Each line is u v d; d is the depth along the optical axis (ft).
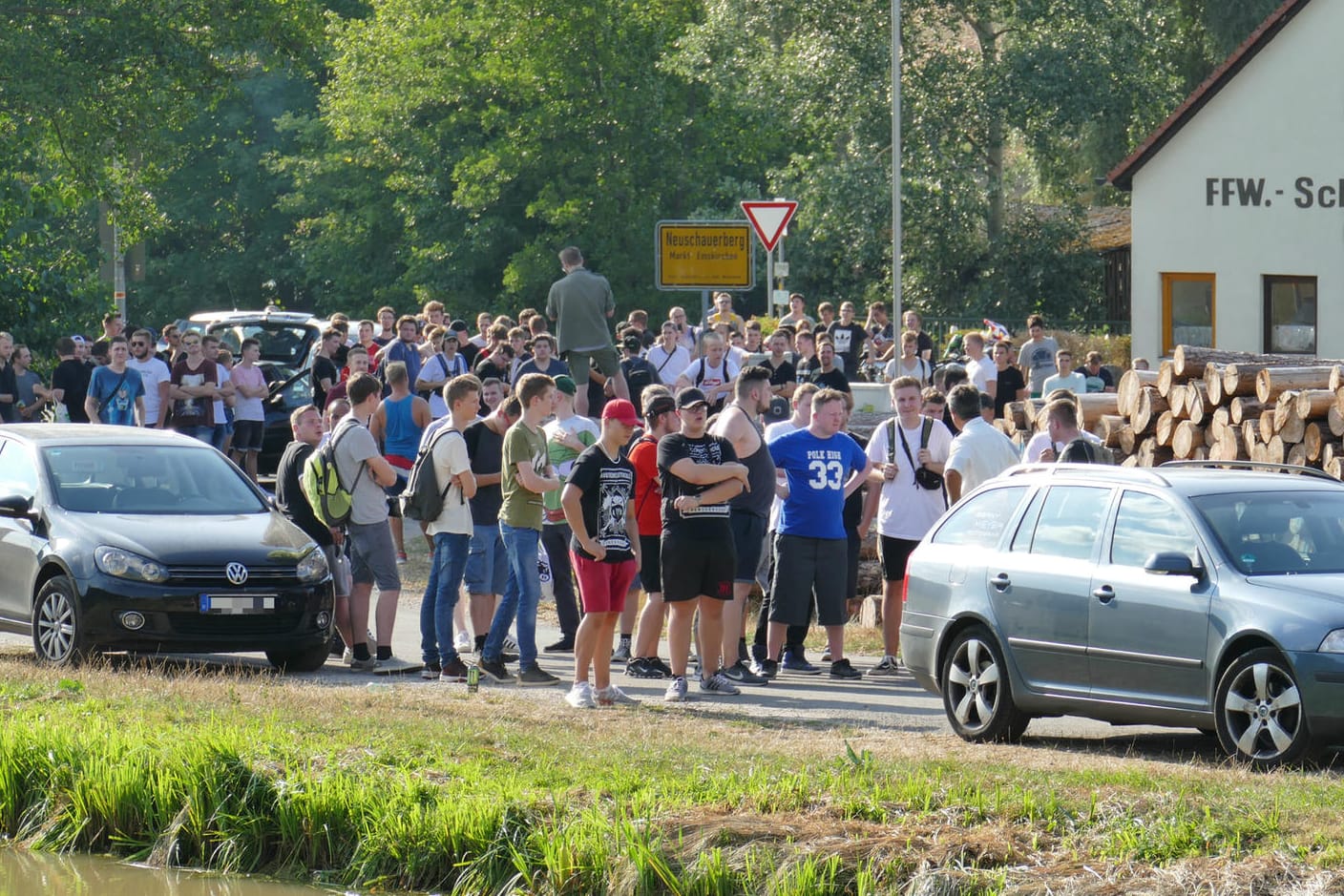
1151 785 57.16
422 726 70.44
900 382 95.20
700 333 180.04
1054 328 285.84
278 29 236.84
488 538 93.76
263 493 99.86
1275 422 106.32
